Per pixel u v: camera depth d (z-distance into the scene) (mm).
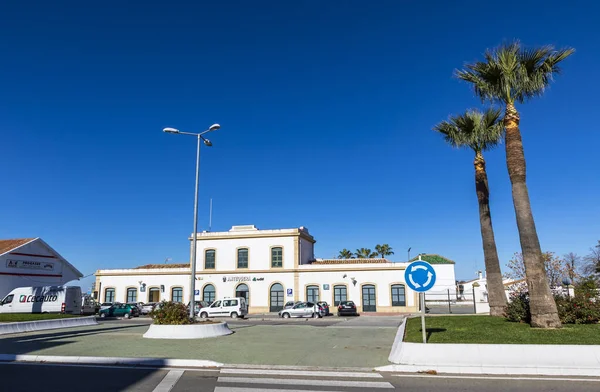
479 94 15102
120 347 13391
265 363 10695
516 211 13688
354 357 11570
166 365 10695
